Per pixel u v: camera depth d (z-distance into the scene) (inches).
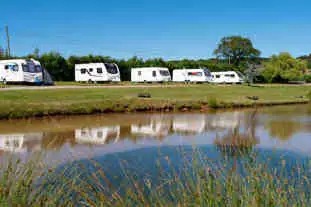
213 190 91.2
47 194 101.0
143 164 192.4
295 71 1764.3
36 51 1195.9
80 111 477.1
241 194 89.4
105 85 932.0
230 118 452.1
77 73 1051.3
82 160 202.7
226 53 2311.8
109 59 1334.9
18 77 797.9
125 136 304.2
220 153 215.8
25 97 552.1
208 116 475.8
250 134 308.5
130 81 1327.5
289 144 263.7
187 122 407.5
